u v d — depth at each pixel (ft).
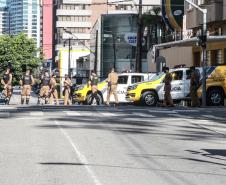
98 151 43.19
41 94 112.98
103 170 34.91
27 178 32.09
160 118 73.56
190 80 97.81
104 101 110.83
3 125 62.69
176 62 164.45
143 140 50.60
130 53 291.58
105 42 295.07
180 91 101.55
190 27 144.87
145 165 37.11
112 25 294.25
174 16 156.04
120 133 55.57
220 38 114.73
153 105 102.63
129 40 290.97
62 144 46.78
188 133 57.21
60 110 87.20
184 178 32.63
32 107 94.27
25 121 67.62
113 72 98.89
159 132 57.36
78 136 52.44
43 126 61.62
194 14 140.56
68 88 111.34
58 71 298.15
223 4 124.77
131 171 34.68
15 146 45.52
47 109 89.56
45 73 113.09
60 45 507.30
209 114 80.74
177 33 167.32
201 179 32.40
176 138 52.70
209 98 100.27
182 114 80.43
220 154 43.04
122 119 71.31
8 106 96.63
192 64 147.43
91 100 110.11
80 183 30.68
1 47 249.34
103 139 50.55
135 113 81.76
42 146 45.55
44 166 36.17
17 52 250.78
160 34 233.55
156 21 220.43
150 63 194.39
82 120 69.31
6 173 33.63
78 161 38.27
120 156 40.88
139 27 159.02
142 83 103.35
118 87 111.75
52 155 40.83
